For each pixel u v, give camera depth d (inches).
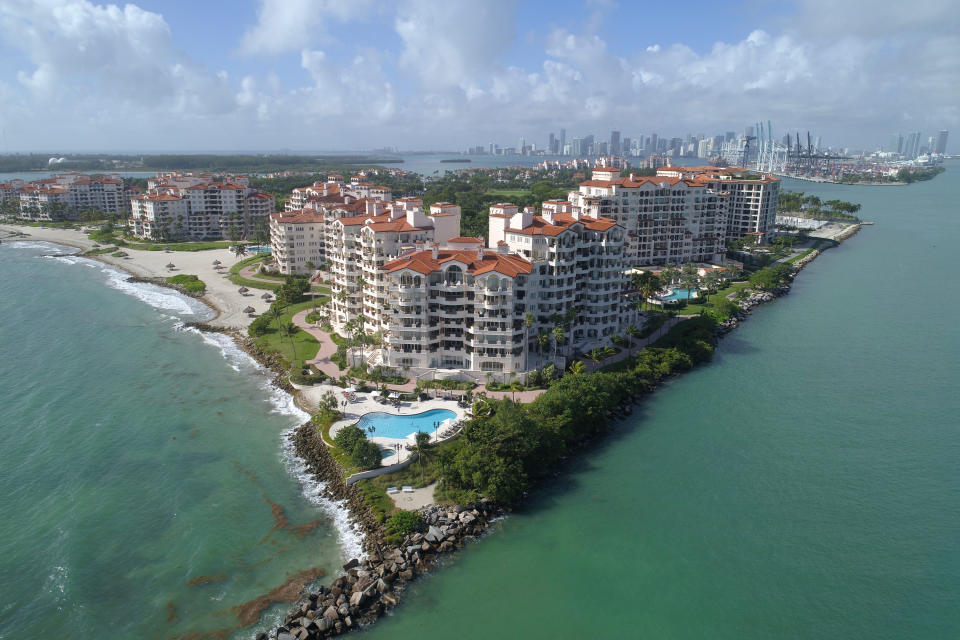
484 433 5073.8
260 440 5816.9
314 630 3624.5
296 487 5073.8
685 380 7175.2
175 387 7003.0
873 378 7190.0
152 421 6176.2
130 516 4665.4
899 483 5113.2
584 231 7662.4
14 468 5295.3
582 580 4084.6
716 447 5689.0
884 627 3722.9
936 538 4453.7
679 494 4987.7
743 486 5088.6
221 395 6801.2
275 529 4539.9
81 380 7180.1
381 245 7504.9
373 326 7485.2
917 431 5944.9
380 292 7194.9
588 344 7691.9
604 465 5418.3
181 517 4660.4
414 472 5137.8
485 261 6855.3
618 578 4104.3
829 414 6304.1
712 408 6461.6
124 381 7160.4
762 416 6274.6
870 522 4635.8
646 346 7834.6
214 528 4539.9
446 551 4328.3
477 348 6688.0
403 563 4156.0
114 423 6117.1
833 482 5137.8
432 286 6761.8
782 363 7677.2
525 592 3983.8
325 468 5290.4
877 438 5821.9
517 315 6756.9
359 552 4303.6
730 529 4571.9
